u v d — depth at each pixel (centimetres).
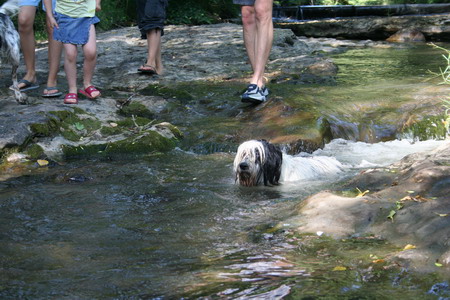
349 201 372
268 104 677
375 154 560
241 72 931
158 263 306
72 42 645
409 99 677
